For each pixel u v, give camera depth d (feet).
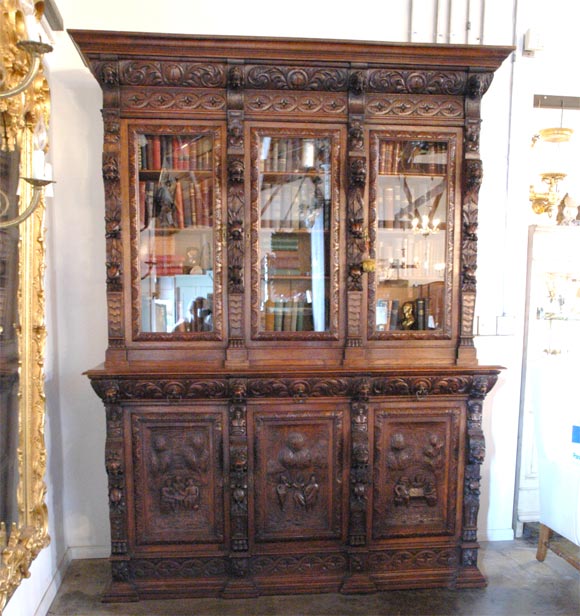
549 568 8.08
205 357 7.06
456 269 7.28
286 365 7.01
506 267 8.73
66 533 8.27
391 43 6.58
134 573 7.16
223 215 6.93
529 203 9.63
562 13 8.59
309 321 7.40
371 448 7.23
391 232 7.43
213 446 7.09
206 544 7.20
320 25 8.14
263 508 7.20
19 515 5.72
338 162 7.01
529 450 9.07
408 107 7.06
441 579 7.46
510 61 8.48
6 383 5.44
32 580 6.47
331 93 6.93
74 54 7.82
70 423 8.19
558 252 9.20
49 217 7.68
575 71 8.73
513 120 8.54
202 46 6.48
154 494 7.08
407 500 7.35
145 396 6.84
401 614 6.91
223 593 7.16
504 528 9.05
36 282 5.95
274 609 6.97
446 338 7.34
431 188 7.43
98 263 8.08
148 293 7.16
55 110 7.81
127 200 6.80
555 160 10.44
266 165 7.13
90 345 8.15
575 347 9.33
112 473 6.78
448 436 7.34
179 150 7.03
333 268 7.11
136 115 6.72
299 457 7.14
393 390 7.09
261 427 7.08
